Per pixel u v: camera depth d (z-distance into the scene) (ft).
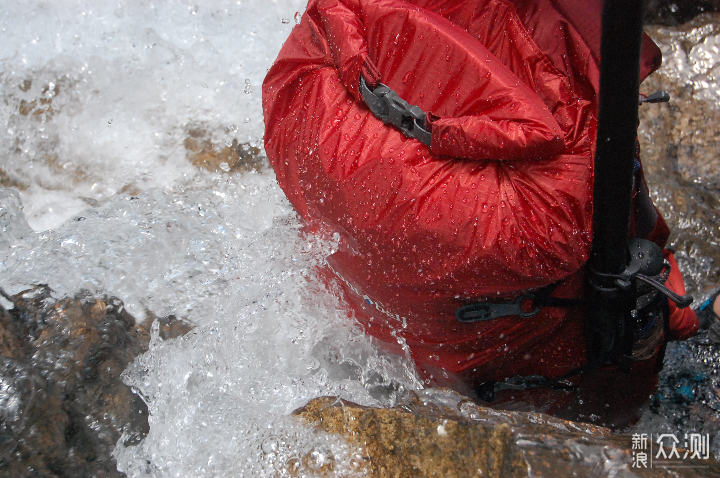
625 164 4.39
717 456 6.71
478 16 5.20
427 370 6.23
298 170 5.47
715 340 7.16
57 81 9.18
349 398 5.97
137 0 9.82
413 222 4.84
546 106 4.78
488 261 4.79
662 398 7.34
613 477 4.21
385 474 4.70
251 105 9.40
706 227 8.59
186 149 9.02
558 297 5.32
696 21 9.95
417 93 5.03
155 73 9.47
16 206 7.97
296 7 10.29
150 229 7.39
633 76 4.02
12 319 6.05
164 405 5.90
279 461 4.98
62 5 9.65
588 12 4.80
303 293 6.63
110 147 8.95
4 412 5.13
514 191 4.75
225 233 7.60
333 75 5.32
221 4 10.09
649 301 5.47
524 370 6.06
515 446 4.45
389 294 5.50
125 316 6.54
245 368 6.31
